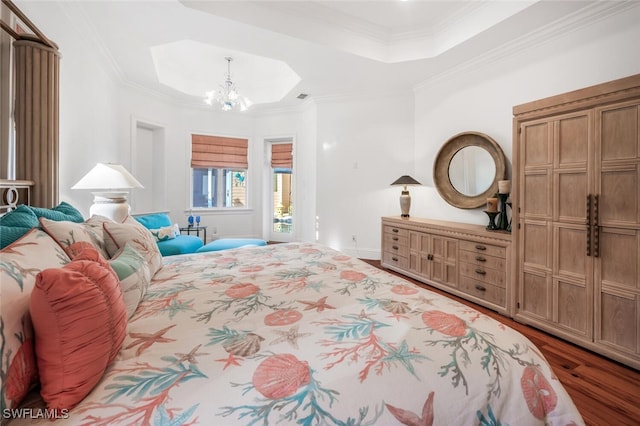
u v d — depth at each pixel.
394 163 4.49
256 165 5.83
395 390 0.71
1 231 1.01
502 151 3.13
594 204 1.94
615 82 1.81
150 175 4.84
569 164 2.06
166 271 1.60
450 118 3.77
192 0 2.45
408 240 3.67
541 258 2.26
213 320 1.01
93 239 1.33
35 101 1.86
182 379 0.70
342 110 4.76
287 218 5.93
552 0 2.31
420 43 3.36
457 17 2.99
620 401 1.55
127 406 0.62
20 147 1.84
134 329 0.94
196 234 5.23
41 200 1.90
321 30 3.06
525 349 0.92
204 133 5.34
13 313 0.63
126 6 2.46
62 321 0.64
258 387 0.68
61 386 0.63
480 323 1.01
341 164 4.79
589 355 1.95
